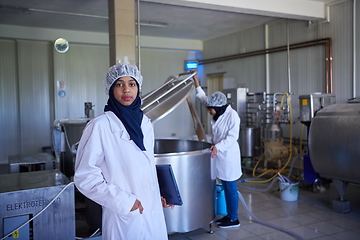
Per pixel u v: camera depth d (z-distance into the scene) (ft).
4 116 22.74
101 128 4.49
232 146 10.19
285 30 20.01
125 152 4.54
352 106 11.53
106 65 25.05
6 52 22.53
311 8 16.75
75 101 24.12
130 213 4.43
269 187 14.25
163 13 18.95
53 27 21.85
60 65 23.45
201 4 14.51
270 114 18.71
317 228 10.39
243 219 11.32
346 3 16.26
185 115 28.12
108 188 4.27
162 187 5.43
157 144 12.59
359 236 9.72
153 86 26.86
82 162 4.36
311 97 13.61
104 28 22.24
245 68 23.25
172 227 8.66
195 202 8.89
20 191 5.80
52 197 6.07
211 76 26.89
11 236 5.76
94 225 9.24
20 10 17.40
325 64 17.48
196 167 8.86
